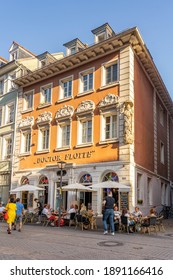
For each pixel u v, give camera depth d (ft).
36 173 76.33
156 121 82.38
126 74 63.67
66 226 57.88
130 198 57.41
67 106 73.67
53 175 72.13
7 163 86.17
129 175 58.13
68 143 72.18
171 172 96.89
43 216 61.82
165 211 80.89
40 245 31.89
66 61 74.69
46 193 73.72
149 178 72.59
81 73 73.41
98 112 66.64
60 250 28.96
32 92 86.12
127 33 62.80
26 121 83.76
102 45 67.10
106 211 44.50
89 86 71.56
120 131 61.52
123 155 59.88
